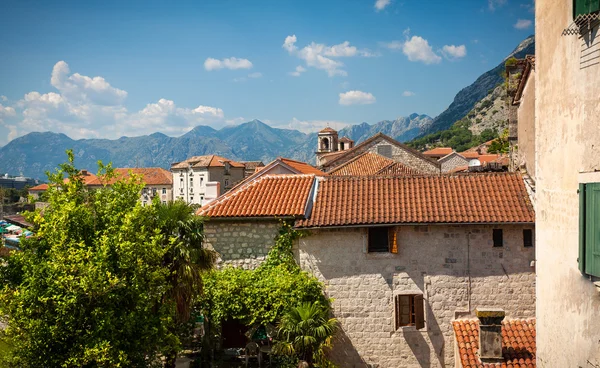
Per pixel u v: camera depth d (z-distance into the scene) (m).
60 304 13.38
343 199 21.66
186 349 22.23
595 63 8.77
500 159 34.88
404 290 20.31
